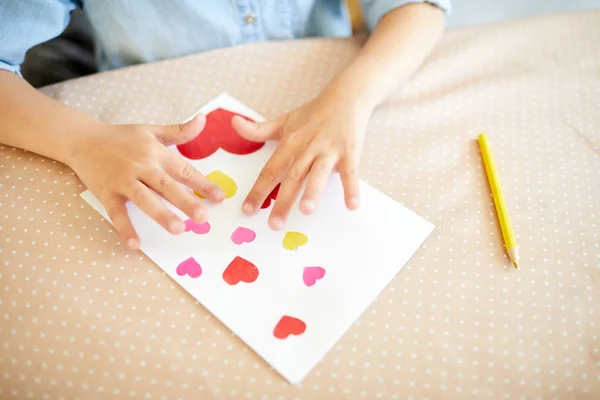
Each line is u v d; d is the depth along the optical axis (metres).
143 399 0.37
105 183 0.44
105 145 0.45
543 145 0.48
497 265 0.42
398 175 0.46
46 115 0.47
